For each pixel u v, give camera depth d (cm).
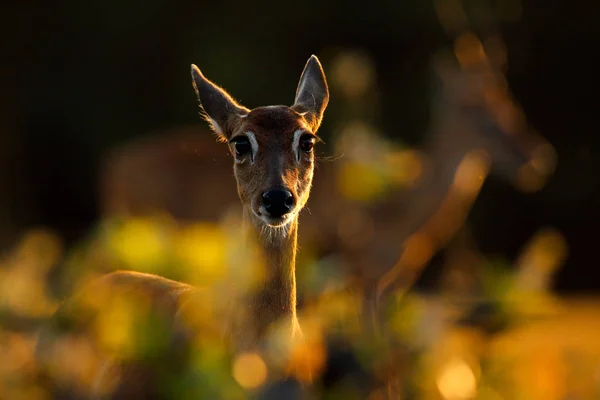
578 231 2666
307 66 856
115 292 846
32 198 3103
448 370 757
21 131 3088
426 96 2736
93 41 3061
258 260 752
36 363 871
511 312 814
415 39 2794
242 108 832
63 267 908
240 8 2881
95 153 3052
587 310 1983
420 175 1511
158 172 1922
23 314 999
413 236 1494
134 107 3017
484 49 1769
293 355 738
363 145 1441
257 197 748
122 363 759
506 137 1524
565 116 2714
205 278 619
